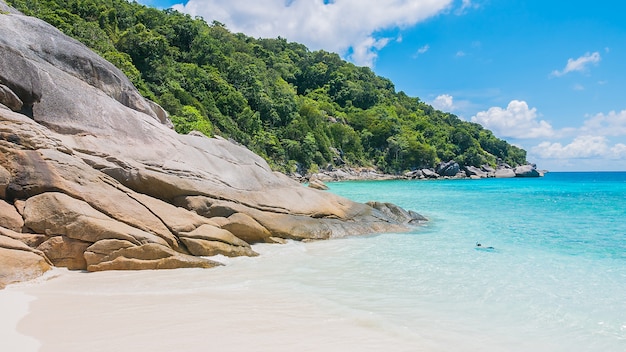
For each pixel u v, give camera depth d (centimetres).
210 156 1598
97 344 581
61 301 776
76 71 1502
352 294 877
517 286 947
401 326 696
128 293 847
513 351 616
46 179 1069
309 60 14825
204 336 623
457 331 684
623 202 3094
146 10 8694
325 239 1547
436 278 1012
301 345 603
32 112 1248
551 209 2616
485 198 3547
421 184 6769
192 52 8512
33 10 5294
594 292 905
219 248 1203
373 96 13288
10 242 934
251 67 9856
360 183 7306
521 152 15162
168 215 1203
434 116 14862
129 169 1296
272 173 1811
